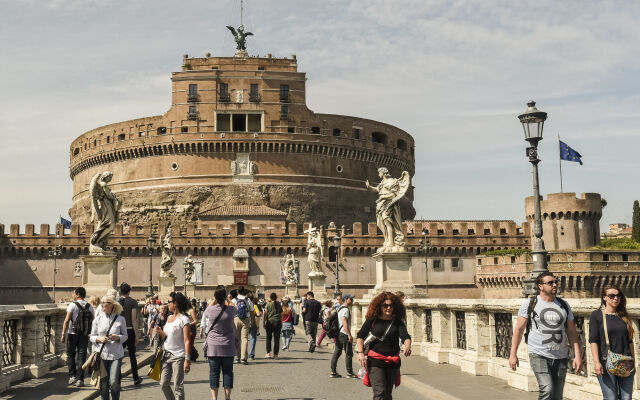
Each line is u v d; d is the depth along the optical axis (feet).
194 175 369.50
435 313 61.26
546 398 28.99
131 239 319.88
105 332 38.01
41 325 53.93
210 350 40.32
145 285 318.04
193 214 365.61
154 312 79.36
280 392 45.83
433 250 333.42
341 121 390.63
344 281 326.85
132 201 377.09
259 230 328.49
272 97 377.50
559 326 29.43
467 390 41.98
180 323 39.06
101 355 37.91
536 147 48.26
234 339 41.19
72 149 435.94
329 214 380.17
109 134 394.32
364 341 32.12
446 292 330.54
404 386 45.50
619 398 28.53
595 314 29.19
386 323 32.04
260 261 326.03
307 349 86.02
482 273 304.09
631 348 28.63
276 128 375.45
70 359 48.24
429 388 43.01
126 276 318.04
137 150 379.55
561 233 318.45
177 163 372.58
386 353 31.60
